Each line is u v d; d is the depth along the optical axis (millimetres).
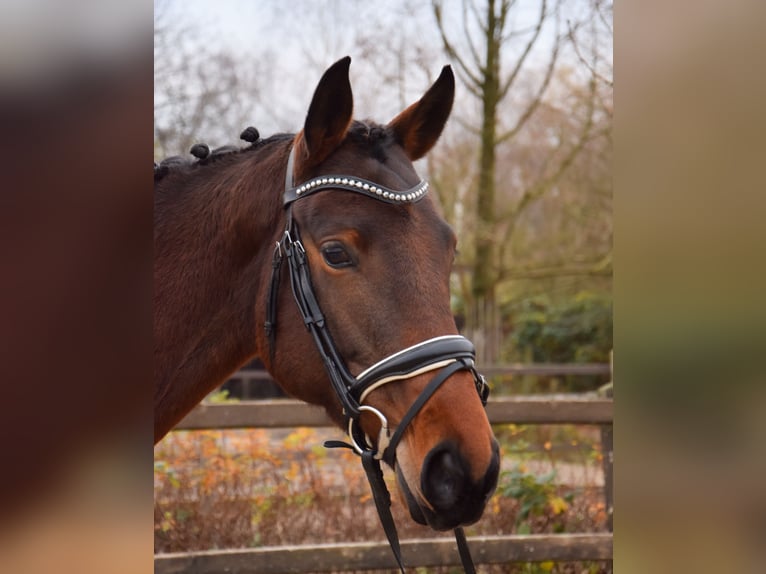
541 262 12414
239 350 1914
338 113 1682
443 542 3164
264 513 3793
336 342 1625
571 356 11875
